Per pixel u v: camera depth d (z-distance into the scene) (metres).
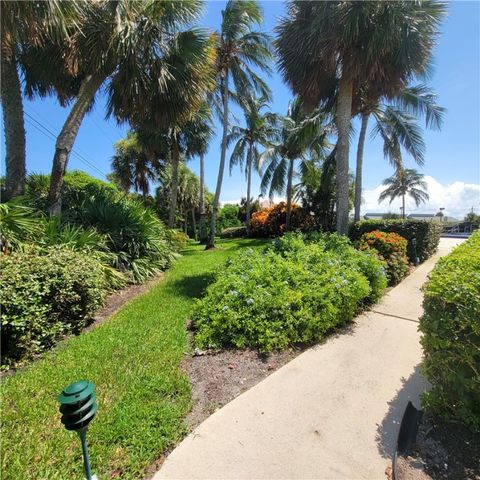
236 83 12.95
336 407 2.21
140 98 6.16
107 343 3.18
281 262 4.27
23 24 4.28
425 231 7.72
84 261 3.88
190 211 27.81
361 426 2.01
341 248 5.18
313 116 8.95
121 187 19.41
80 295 3.60
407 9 5.45
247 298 3.43
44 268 3.27
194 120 13.34
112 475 1.65
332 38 5.67
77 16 4.73
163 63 6.02
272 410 2.18
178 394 2.33
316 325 3.22
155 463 1.75
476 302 1.78
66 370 2.64
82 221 5.95
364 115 10.27
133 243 6.25
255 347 3.08
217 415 2.13
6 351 2.83
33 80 6.64
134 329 3.56
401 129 9.68
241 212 27.50
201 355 2.97
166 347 3.08
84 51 5.35
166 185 23.55
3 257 3.29
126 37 5.18
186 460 1.76
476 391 1.83
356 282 3.79
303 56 6.36
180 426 2.01
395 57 5.95
